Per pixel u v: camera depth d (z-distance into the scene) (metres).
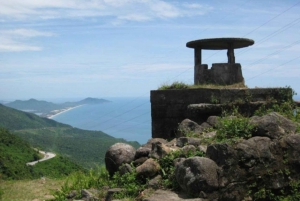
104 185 7.36
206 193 5.34
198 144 6.95
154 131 11.57
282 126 6.54
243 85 11.74
